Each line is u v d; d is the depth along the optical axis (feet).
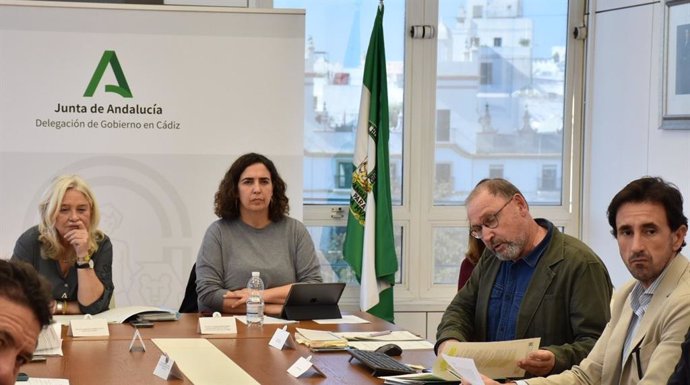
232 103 17.11
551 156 20.75
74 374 9.38
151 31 16.87
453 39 20.26
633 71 18.62
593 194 20.13
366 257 18.63
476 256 13.80
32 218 16.51
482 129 20.52
